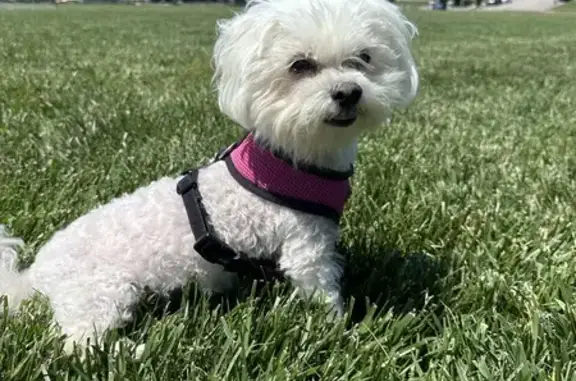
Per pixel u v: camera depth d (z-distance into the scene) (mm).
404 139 1388
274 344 660
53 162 1138
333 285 714
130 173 1076
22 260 828
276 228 688
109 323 688
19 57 2695
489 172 1187
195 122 1428
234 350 646
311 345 661
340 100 660
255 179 690
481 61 3240
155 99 1705
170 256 700
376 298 785
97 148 1225
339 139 683
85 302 688
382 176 1114
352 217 954
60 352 645
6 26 4914
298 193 685
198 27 5688
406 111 1701
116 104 1599
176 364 635
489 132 1519
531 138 1457
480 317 714
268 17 677
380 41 705
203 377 625
